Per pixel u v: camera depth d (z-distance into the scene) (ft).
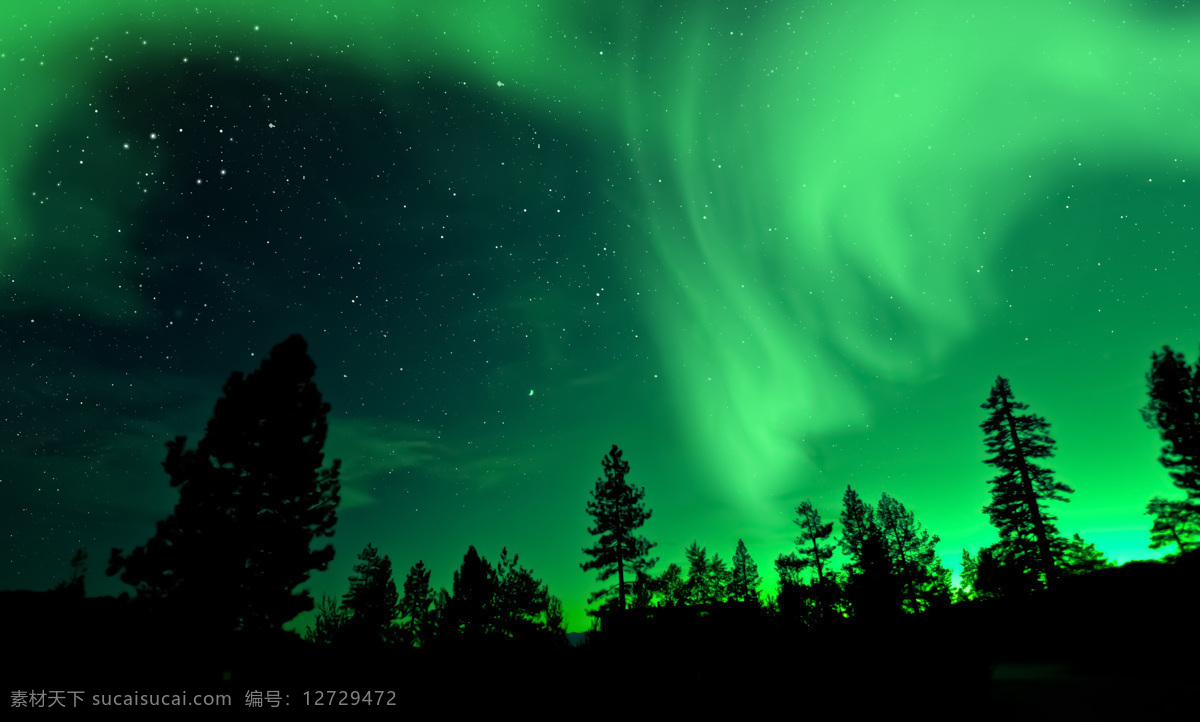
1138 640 48.75
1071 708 32.14
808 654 41.14
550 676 48.03
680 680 43.42
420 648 60.90
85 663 44.27
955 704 32.50
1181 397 82.48
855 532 121.90
